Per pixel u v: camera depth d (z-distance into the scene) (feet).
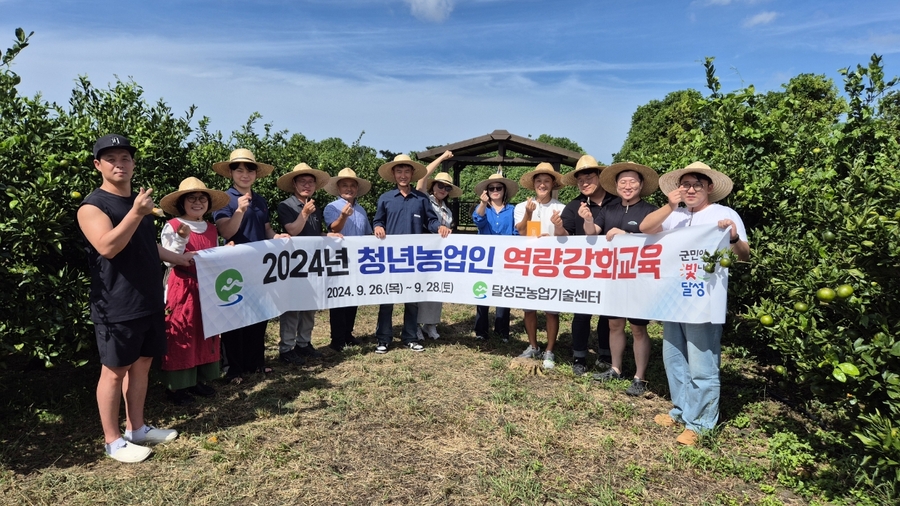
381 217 21.33
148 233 12.17
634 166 16.49
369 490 11.31
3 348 11.22
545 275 18.12
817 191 16.02
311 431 13.93
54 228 11.85
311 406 15.64
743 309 17.48
